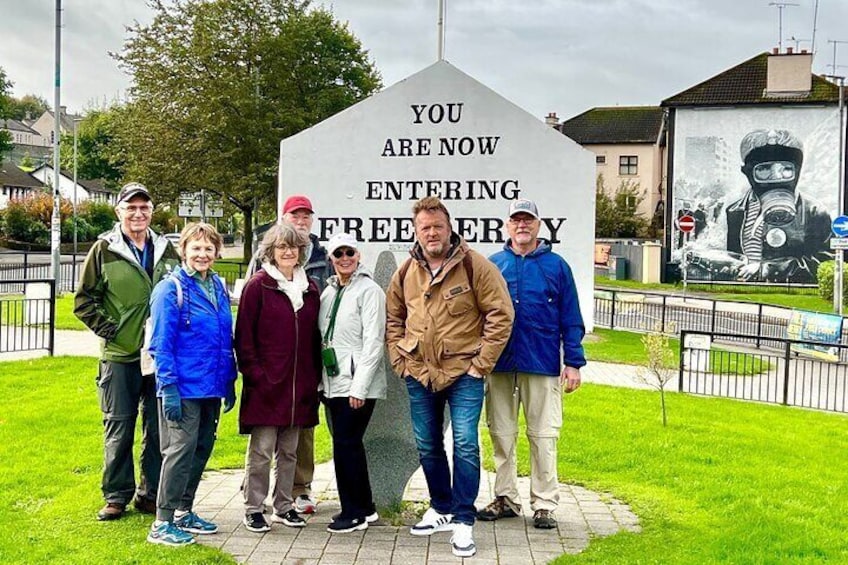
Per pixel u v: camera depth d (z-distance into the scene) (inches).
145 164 1379.2
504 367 233.5
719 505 259.4
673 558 208.7
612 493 271.6
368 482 231.3
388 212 346.6
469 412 213.3
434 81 343.0
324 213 350.9
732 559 208.2
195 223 222.5
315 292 228.2
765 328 858.1
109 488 231.1
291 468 229.9
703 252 1605.6
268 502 249.3
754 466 311.6
